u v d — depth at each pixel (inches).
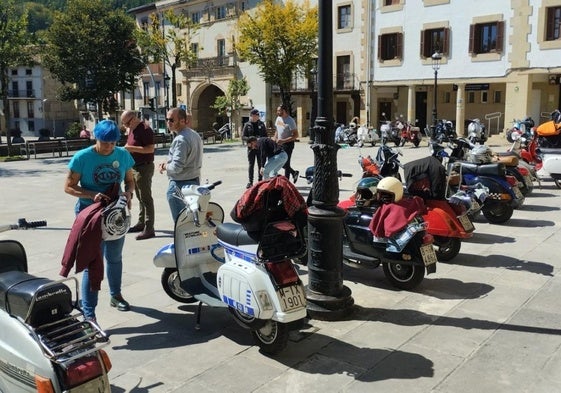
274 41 1480.1
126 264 289.3
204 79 1918.1
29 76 2763.3
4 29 1178.6
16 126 2844.5
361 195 260.2
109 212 181.9
